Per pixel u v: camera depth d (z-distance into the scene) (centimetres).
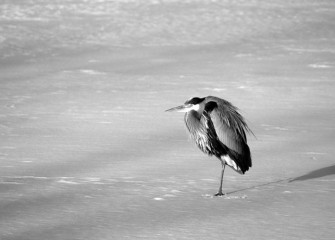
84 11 5159
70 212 902
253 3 5866
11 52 3262
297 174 1139
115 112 1766
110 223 854
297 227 840
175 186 1053
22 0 5559
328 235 807
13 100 1936
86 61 2973
